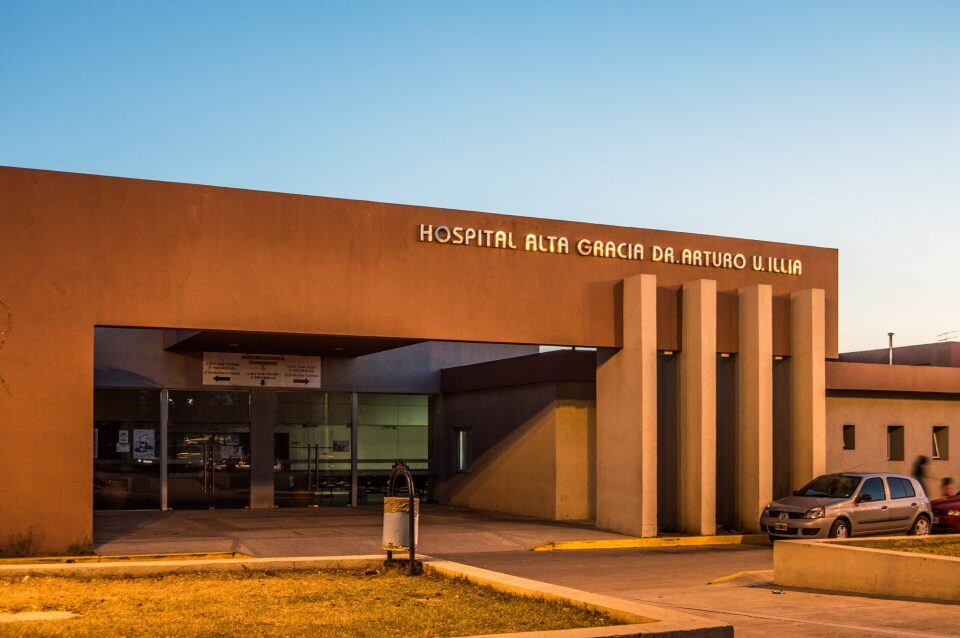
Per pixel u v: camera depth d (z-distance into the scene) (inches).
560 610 394.9
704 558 765.3
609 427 911.0
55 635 342.6
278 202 781.9
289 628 359.9
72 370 711.1
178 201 750.5
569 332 884.0
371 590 447.5
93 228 724.7
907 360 1508.4
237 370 1140.5
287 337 964.6
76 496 705.6
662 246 936.3
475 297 847.7
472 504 1184.2
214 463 1133.7
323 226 796.0
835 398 1098.1
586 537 857.5
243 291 764.6
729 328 962.7
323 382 1188.5
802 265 1012.5
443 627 361.4
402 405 1254.3
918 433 1154.0
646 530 863.1
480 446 1175.0
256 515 1055.0
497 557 757.3
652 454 870.4
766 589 602.2
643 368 872.9
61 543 699.4
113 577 482.6
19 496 692.1
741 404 950.4
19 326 700.7
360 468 1215.6
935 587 542.3
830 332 1027.9
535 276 874.8
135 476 1097.4
